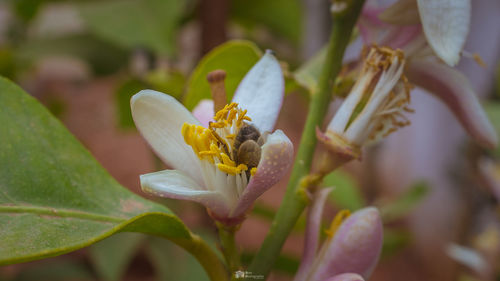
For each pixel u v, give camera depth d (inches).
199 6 18.3
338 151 8.1
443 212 25.9
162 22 18.0
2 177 8.2
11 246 7.7
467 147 15.9
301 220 12.3
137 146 32.3
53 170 8.4
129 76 17.0
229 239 8.1
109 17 17.9
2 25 29.7
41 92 34.1
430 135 27.3
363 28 8.5
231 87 9.8
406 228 28.1
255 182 7.6
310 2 35.9
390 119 8.2
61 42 22.6
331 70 8.5
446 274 26.1
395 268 27.3
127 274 23.1
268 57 8.3
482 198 16.6
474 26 22.5
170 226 8.1
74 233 8.1
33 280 19.6
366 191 29.9
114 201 8.6
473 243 16.0
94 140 32.6
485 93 22.7
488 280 14.2
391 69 8.1
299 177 8.4
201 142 7.9
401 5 8.0
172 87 17.0
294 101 35.5
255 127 7.9
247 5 21.4
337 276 8.1
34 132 8.5
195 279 15.1
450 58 7.4
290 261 12.8
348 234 8.2
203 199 7.7
